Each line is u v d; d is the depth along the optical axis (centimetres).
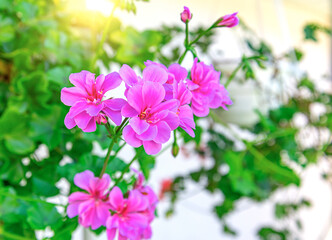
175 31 85
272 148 93
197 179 104
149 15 116
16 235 50
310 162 96
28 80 56
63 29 66
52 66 65
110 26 65
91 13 66
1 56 61
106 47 70
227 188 97
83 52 65
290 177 81
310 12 213
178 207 131
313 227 189
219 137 100
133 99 35
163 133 35
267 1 175
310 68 203
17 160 57
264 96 97
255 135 94
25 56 60
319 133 100
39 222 48
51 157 59
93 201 38
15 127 56
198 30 89
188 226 134
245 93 88
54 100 60
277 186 105
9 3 60
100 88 36
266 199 106
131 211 39
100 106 35
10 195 47
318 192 194
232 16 39
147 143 35
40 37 65
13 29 60
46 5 65
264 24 172
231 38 142
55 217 48
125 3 49
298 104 101
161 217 125
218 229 145
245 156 90
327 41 226
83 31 68
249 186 81
